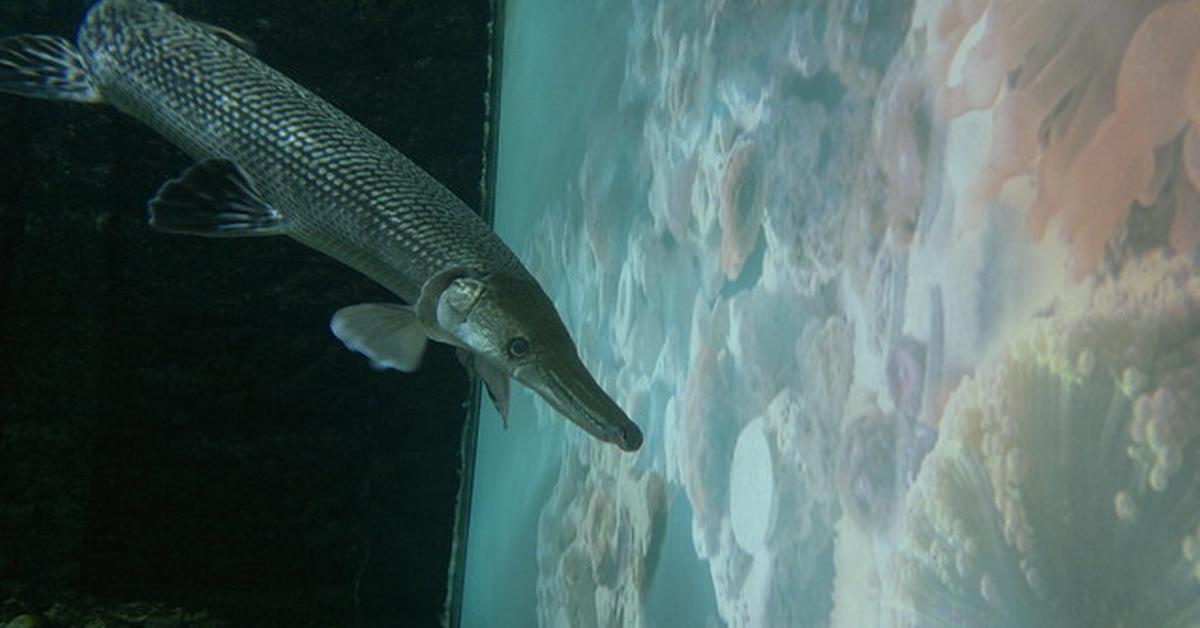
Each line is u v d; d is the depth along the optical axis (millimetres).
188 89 1222
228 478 4109
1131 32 729
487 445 3832
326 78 3984
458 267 1125
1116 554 726
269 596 4156
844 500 1161
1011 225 864
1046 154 819
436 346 4078
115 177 3945
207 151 1235
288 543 4156
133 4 1291
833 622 1181
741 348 1523
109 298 3979
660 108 2072
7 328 3930
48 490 4004
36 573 4020
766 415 1409
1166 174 689
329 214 1187
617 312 2318
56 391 3973
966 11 960
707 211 1729
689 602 1696
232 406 4086
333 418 4137
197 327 4047
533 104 3453
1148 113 708
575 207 2791
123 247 3967
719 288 1644
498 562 3434
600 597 2260
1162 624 685
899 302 1058
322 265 4066
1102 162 752
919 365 1008
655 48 2145
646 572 1946
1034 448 817
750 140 1541
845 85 1229
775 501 1359
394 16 4016
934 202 999
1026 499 825
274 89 1229
